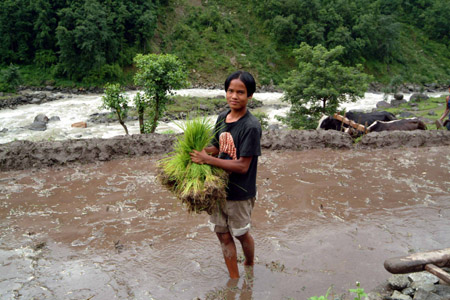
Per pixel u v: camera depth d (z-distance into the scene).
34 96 32.16
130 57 49.81
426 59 68.94
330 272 3.01
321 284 2.83
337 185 5.14
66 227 3.80
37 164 5.68
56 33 43.06
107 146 6.18
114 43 47.06
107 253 3.30
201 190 2.40
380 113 10.03
